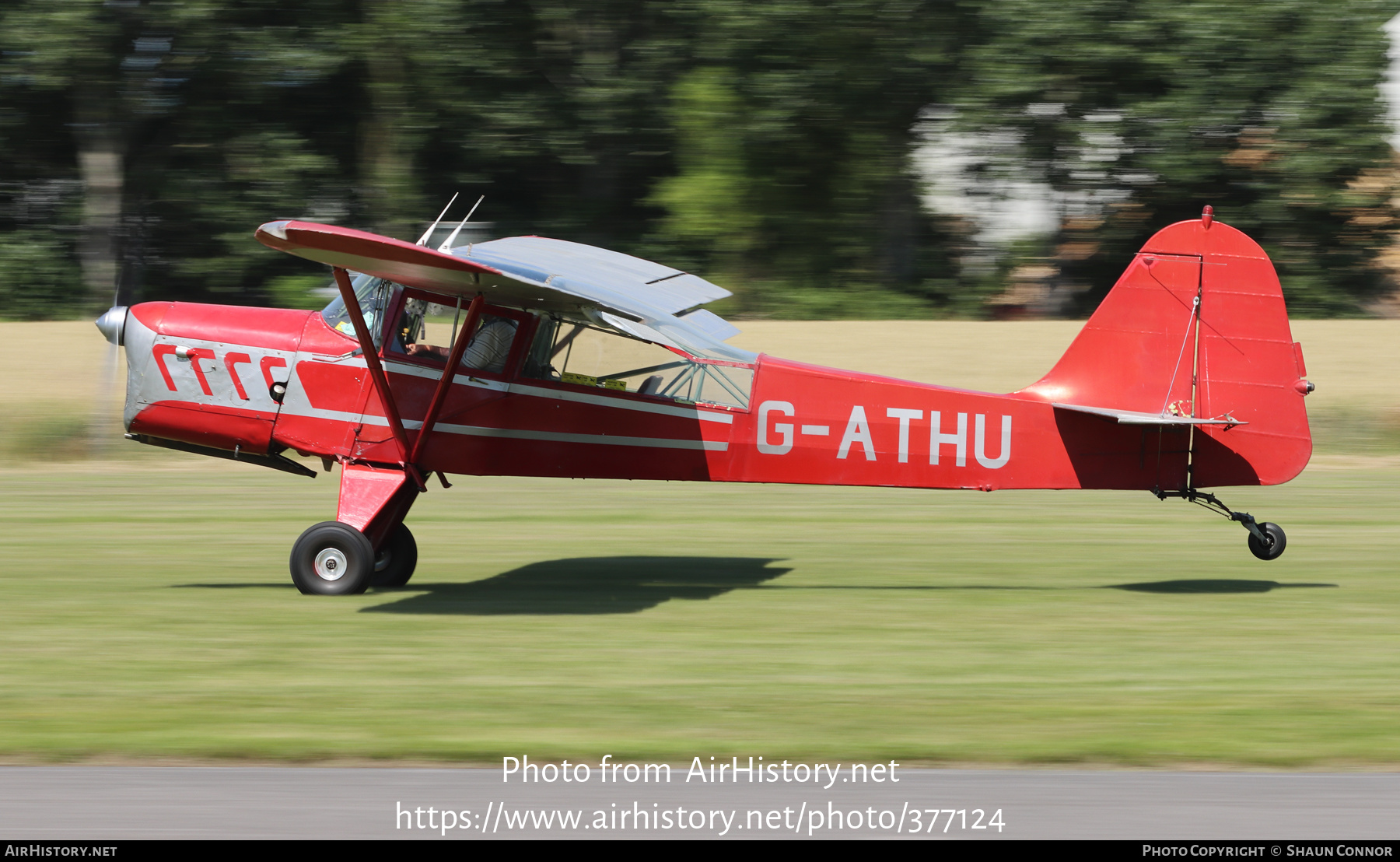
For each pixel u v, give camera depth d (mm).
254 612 27469
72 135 99438
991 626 27156
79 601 28531
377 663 23547
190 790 17078
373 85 94875
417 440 28312
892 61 94812
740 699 21438
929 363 67188
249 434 28500
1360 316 102688
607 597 29781
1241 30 95188
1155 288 28641
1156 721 20438
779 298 96375
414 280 26344
